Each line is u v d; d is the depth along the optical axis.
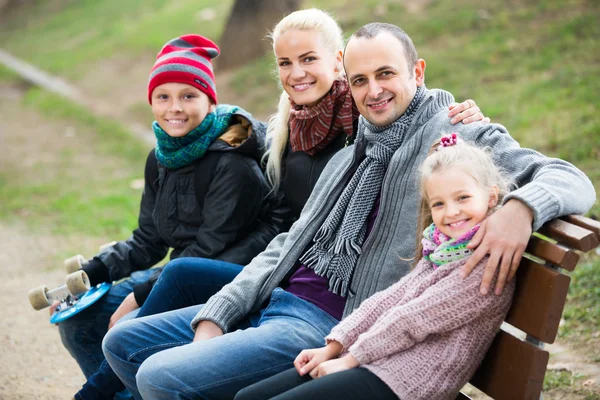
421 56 9.27
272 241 3.32
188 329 3.05
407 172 2.87
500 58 8.60
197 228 3.65
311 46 3.35
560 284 2.26
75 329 3.71
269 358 2.73
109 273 3.81
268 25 11.84
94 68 14.98
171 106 3.56
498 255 2.33
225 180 3.54
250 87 10.80
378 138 2.97
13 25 22.19
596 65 7.64
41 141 11.66
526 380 2.31
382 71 2.89
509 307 2.41
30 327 5.27
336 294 2.96
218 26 13.67
